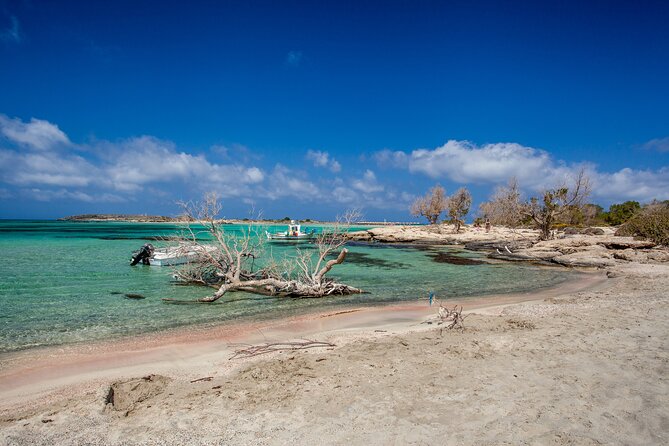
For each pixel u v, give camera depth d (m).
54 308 14.99
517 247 44.09
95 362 9.41
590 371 7.82
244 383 7.65
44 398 7.37
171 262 27.23
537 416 6.09
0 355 9.90
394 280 23.58
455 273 26.97
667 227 37.94
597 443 5.32
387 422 6.03
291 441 5.58
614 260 30.62
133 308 15.28
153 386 7.74
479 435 5.60
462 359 8.66
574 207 50.78
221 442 5.60
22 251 35.66
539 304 15.55
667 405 6.35
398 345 9.82
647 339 9.84
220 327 12.74
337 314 14.66
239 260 19.22
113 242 48.53
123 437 5.78
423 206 85.88
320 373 8.05
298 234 70.81
